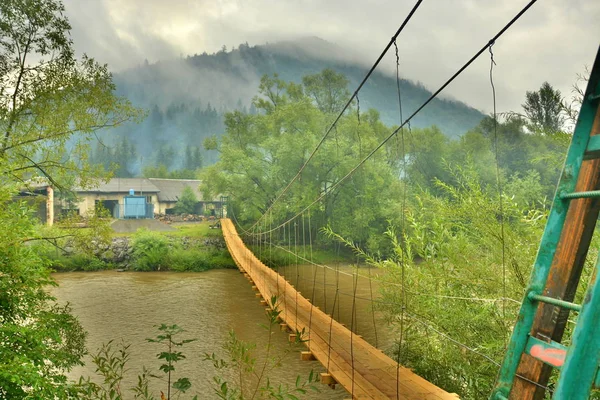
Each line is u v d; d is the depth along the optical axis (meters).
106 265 25.80
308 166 28.69
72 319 7.00
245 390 8.29
